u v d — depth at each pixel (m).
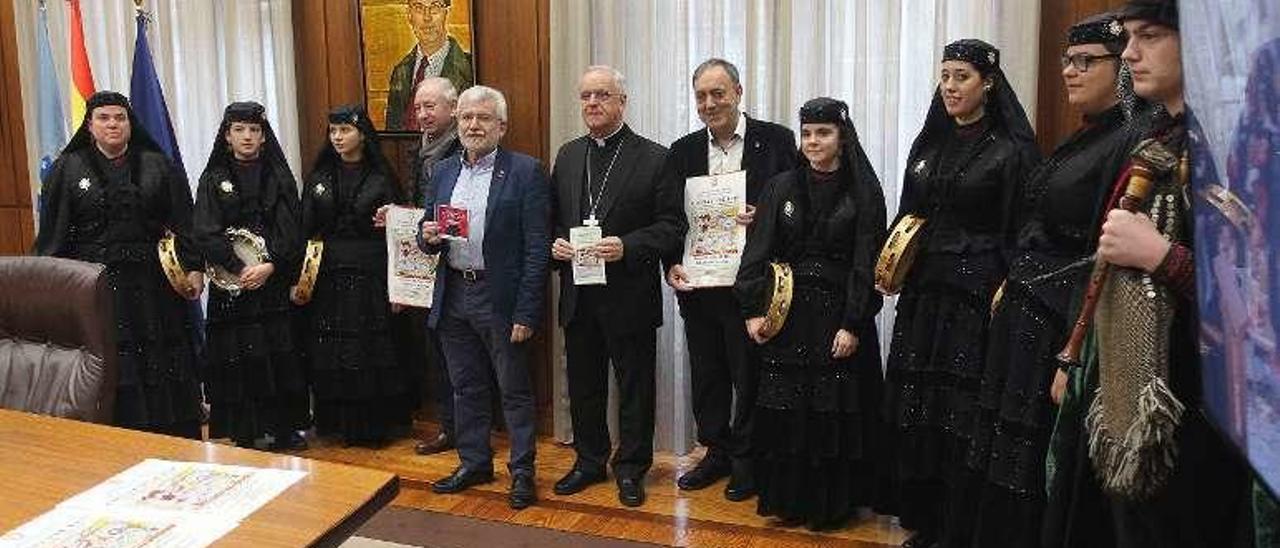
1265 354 0.77
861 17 3.25
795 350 2.82
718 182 3.08
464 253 3.12
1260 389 0.79
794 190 2.85
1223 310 0.86
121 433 1.78
